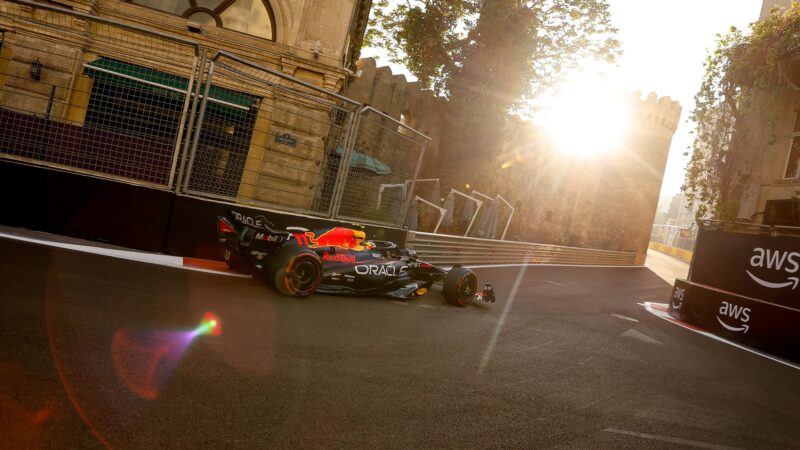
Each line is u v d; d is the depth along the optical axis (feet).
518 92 79.66
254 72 35.88
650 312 39.40
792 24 36.55
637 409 13.51
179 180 20.59
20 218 19.16
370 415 9.71
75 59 20.36
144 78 21.02
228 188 22.75
